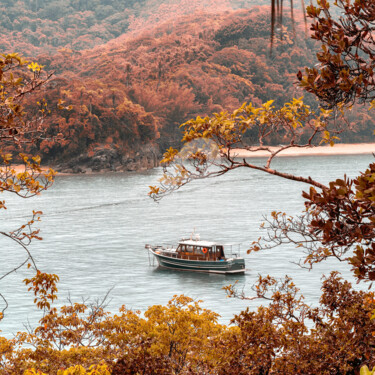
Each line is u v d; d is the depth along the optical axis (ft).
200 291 230.07
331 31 39.09
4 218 441.27
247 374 56.44
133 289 227.40
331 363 53.47
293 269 244.42
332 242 38.09
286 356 55.77
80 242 333.42
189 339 67.82
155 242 332.60
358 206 35.63
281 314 59.47
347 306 56.70
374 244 34.40
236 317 59.21
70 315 76.33
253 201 513.04
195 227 380.99
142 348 64.54
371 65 39.06
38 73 49.32
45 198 590.96
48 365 65.41
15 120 50.34
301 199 515.91
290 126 46.70
